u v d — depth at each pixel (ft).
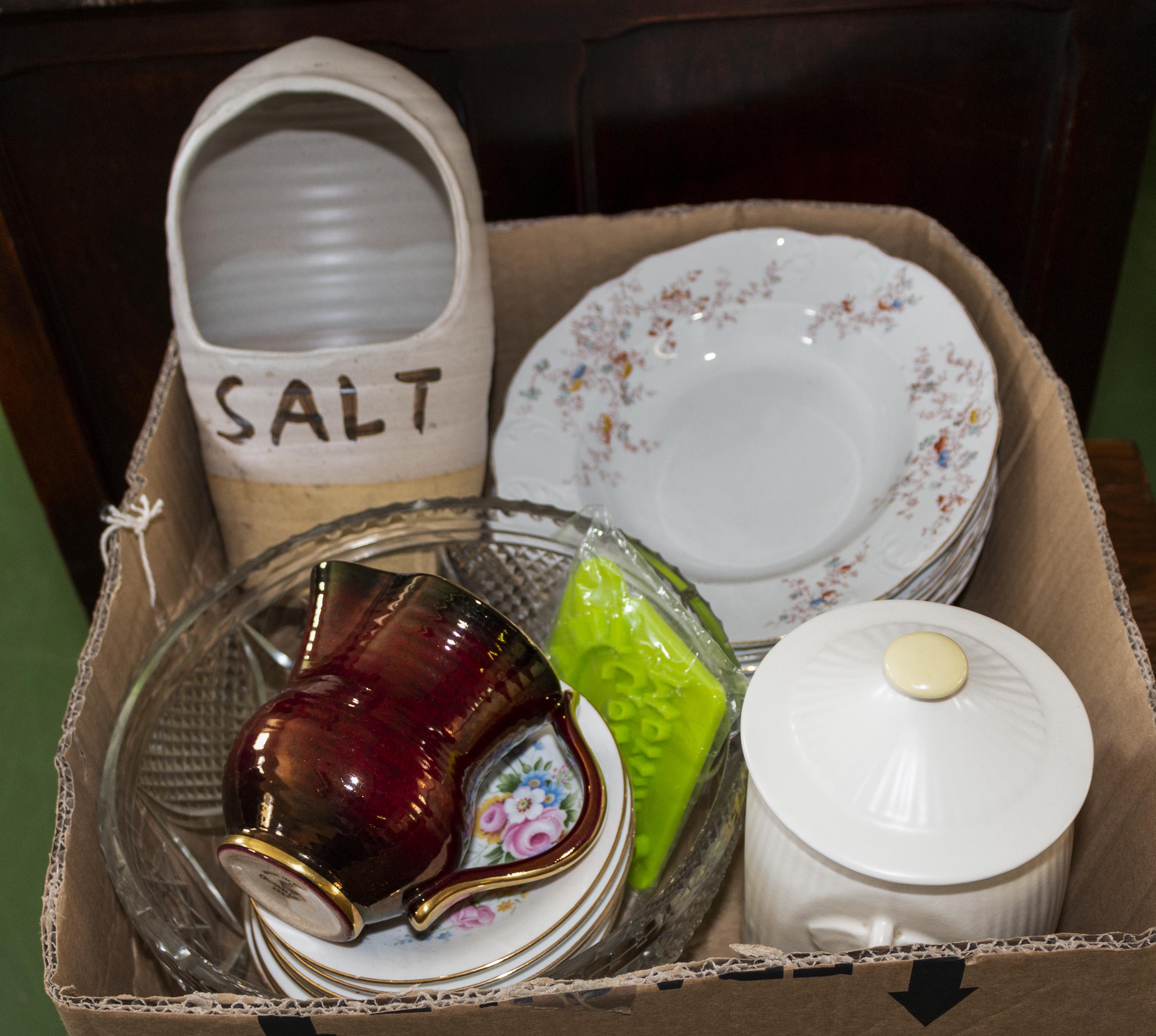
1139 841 1.15
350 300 2.10
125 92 2.14
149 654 1.48
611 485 1.94
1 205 2.20
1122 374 3.64
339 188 2.00
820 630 1.27
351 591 1.29
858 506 1.80
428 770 1.13
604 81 2.19
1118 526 1.94
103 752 1.37
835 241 1.96
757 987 1.00
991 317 1.86
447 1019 1.00
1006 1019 1.06
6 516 3.30
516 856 1.28
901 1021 1.05
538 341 2.06
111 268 2.39
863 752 1.10
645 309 2.03
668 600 1.44
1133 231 3.78
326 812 1.07
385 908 1.13
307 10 2.05
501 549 1.67
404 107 1.58
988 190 2.34
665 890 1.18
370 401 1.62
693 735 1.34
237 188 1.95
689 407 2.01
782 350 1.99
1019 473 1.71
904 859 1.04
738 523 1.85
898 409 1.83
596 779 1.20
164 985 1.39
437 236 2.04
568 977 1.09
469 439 1.76
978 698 1.11
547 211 2.38
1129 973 0.99
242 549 1.83
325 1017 0.98
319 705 1.14
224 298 2.02
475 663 1.20
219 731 1.58
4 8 1.96
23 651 3.12
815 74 2.19
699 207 2.08
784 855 1.15
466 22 2.08
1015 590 1.65
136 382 2.59
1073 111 2.17
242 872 1.12
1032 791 1.07
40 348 2.41
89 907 1.21
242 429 1.65
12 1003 2.53
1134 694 1.20
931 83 2.19
